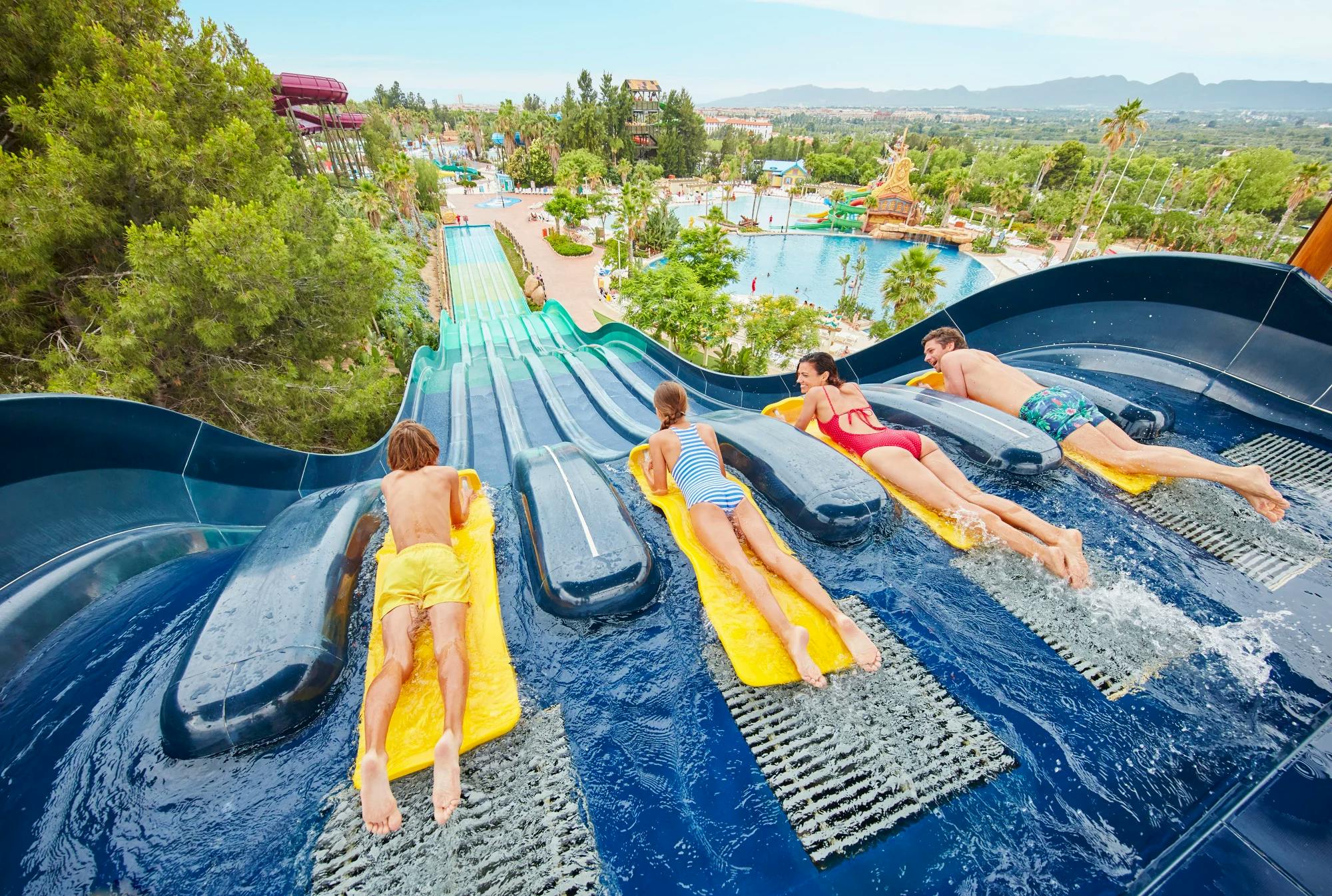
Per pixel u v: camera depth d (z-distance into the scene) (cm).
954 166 9931
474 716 226
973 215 8612
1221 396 429
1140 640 254
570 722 233
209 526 409
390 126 8644
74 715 229
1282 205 7838
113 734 223
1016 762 213
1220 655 246
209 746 212
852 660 249
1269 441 382
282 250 899
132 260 794
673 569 312
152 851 192
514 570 315
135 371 823
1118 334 509
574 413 1008
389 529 353
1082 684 239
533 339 1898
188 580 322
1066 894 174
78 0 862
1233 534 308
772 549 282
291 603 255
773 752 221
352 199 3250
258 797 207
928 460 345
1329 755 201
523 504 336
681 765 217
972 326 626
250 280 862
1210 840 179
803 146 14262
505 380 1186
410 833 196
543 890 183
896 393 456
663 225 5466
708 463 323
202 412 966
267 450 489
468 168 9969
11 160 745
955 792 204
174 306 825
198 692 214
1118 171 10338
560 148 8781
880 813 200
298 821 200
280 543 295
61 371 782
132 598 298
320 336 1116
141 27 940
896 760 215
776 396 904
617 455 527
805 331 3123
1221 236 6181
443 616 242
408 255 3020
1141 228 7075
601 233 5416
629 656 261
